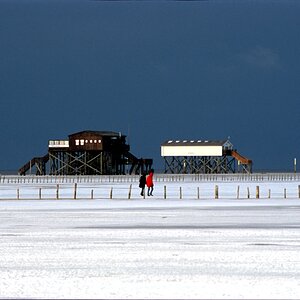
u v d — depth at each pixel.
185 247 71.12
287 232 84.50
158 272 56.66
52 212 116.94
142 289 49.72
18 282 52.31
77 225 93.81
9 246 72.00
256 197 159.38
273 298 46.69
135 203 140.88
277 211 117.81
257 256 64.81
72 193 194.12
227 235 81.50
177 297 47.09
